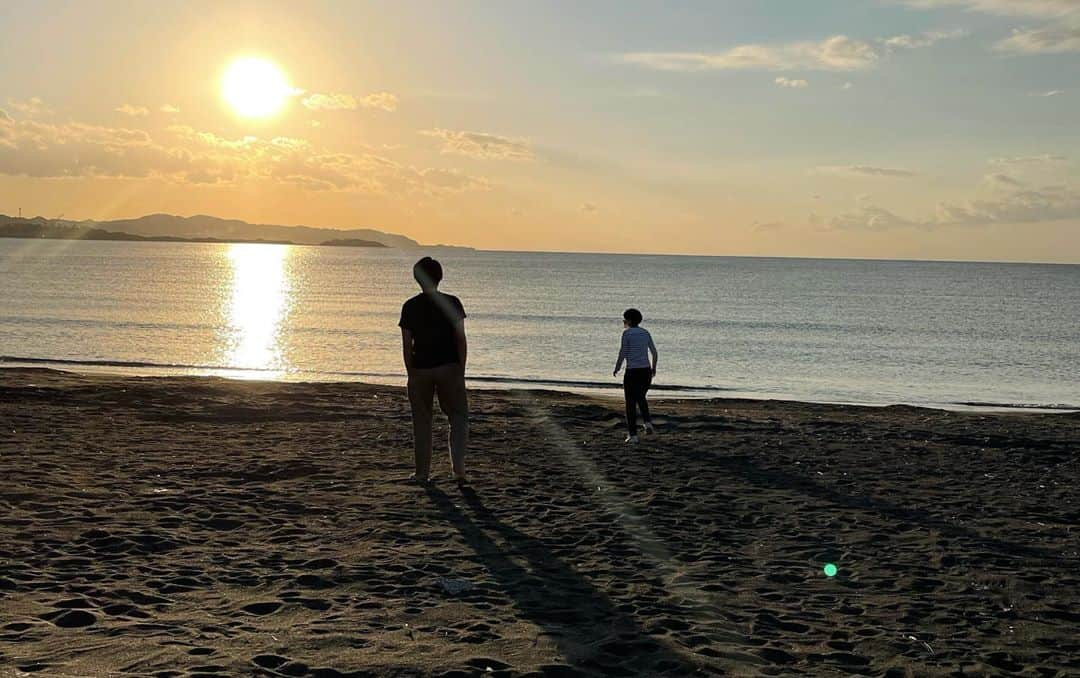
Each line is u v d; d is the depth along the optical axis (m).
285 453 11.36
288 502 8.45
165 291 74.31
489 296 80.62
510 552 6.87
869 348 41.38
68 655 4.33
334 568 6.22
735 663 4.61
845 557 7.02
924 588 6.23
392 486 9.38
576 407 18.03
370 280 108.44
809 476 10.73
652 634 5.02
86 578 5.80
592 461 11.42
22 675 4.03
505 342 40.69
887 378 31.30
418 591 5.74
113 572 5.96
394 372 29.75
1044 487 10.41
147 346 35.59
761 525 8.11
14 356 31.03
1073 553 7.37
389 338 41.34
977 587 6.29
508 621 5.17
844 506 9.04
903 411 20.52
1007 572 6.70
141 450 11.23
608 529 7.72
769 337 45.88
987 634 5.30
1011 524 8.40
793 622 5.36
